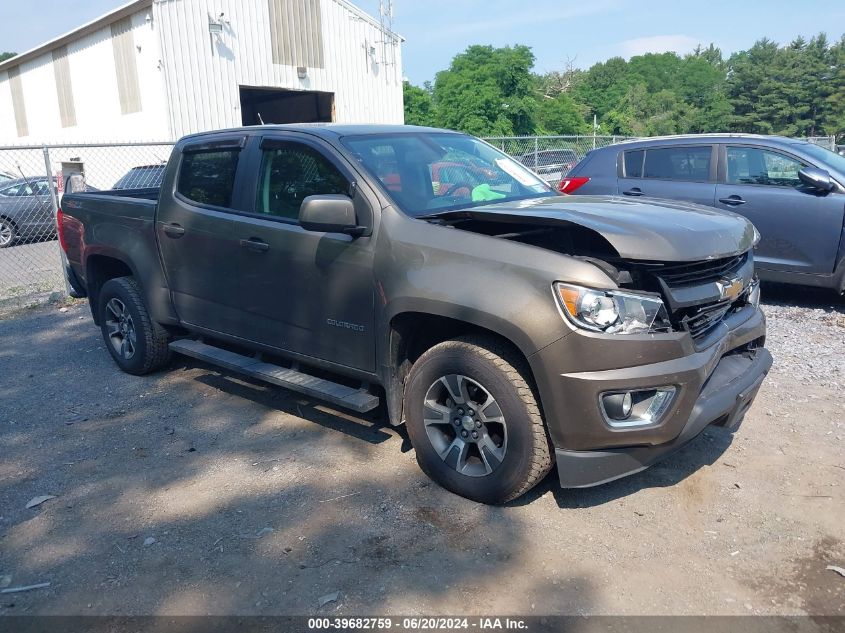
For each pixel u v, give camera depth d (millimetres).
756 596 2916
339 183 4066
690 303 3301
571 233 3732
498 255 3359
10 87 26750
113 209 5594
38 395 5426
